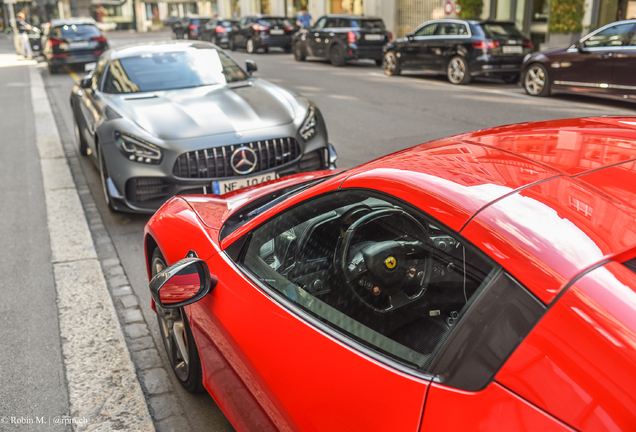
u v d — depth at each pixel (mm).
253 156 4723
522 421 1082
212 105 5168
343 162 6605
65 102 12414
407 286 1495
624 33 9258
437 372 1279
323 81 13617
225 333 1979
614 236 1223
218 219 2469
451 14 18828
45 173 6809
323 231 1807
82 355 3111
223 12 40500
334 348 1528
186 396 2736
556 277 1169
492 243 1286
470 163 1596
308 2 29219
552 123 1963
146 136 4711
